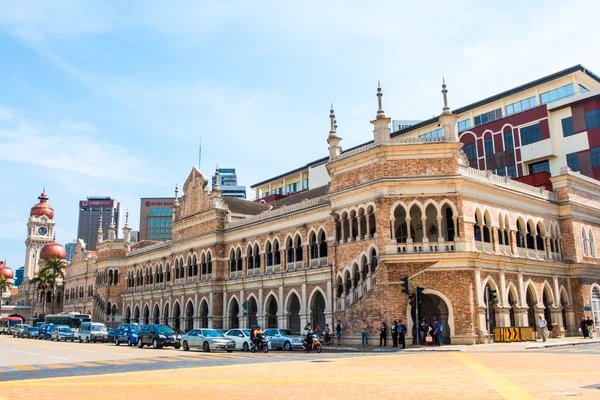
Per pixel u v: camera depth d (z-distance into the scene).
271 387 16.61
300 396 14.66
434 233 42.84
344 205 43.81
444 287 37.91
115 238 88.38
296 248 51.03
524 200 46.75
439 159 40.09
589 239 53.06
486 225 42.00
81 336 58.69
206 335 38.41
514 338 38.69
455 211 39.09
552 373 18.95
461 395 14.16
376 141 41.62
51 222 143.00
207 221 63.12
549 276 47.47
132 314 79.12
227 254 60.31
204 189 64.50
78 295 99.00
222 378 19.33
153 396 15.12
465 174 41.09
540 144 64.00
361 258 41.69
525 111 66.12
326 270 45.97
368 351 34.72
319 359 27.86
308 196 63.38
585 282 50.06
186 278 65.75
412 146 40.25
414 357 27.69
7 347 45.84
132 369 23.81
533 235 47.31
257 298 54.34
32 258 139.00
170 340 42.91
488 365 22.28
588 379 17.16
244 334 38.75
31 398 14.97
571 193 52.03
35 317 109.44
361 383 17.17
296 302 51.59
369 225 41.44
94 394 15.66
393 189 39.91
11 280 151.62
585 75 65.06
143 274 78.25
